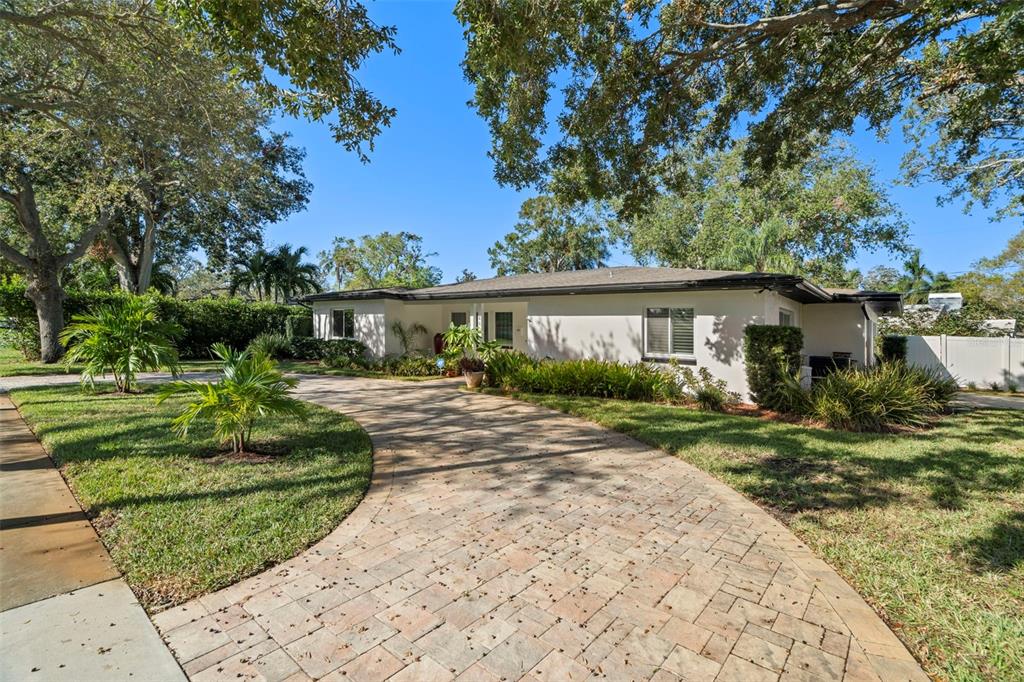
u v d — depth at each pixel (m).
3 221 18.41
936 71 7.64
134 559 3.26
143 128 10.37
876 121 8.52
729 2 6.81
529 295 13.45
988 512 4.41
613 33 6.16
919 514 4.38
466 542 3.72
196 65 8.66
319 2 4.80
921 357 16.05
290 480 4.90
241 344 20.88
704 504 4.60
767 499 4.75
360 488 4.76
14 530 3.66
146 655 2.37
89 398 9.24
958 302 24.53
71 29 8.98
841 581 3.26
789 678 2.33
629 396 10.81
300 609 2.80
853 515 4.36
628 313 12.33
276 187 22.83
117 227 23.09
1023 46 4.84
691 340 11.40
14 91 10.17
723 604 2.95
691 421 8.30
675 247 27.69
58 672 2.22
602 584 3.15
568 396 11.07
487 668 2.35
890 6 5.64
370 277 52.19
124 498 4.29
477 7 5.04
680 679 2.31
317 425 7.52
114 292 18.66
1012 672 2.42
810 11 5.88
